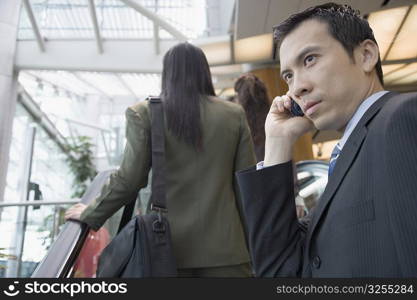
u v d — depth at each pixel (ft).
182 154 4.22
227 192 4.31
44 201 11.02
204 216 4.00
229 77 23.86
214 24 25.07
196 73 4.62
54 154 37.17
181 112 4.26
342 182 2.25
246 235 4.32
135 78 35.06
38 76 33.78
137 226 3.76
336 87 2.34
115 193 4.20
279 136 3.00
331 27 2.40
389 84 24.49
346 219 2.09
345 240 2.07
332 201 2.29
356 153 2.19
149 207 4.41
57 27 25.21
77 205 5.99
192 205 4.06
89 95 49.96
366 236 1.95
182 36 22.59
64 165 39.93
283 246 2.78
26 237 10.10
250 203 2.86
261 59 20.74
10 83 24.54
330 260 2.20
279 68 2.74
